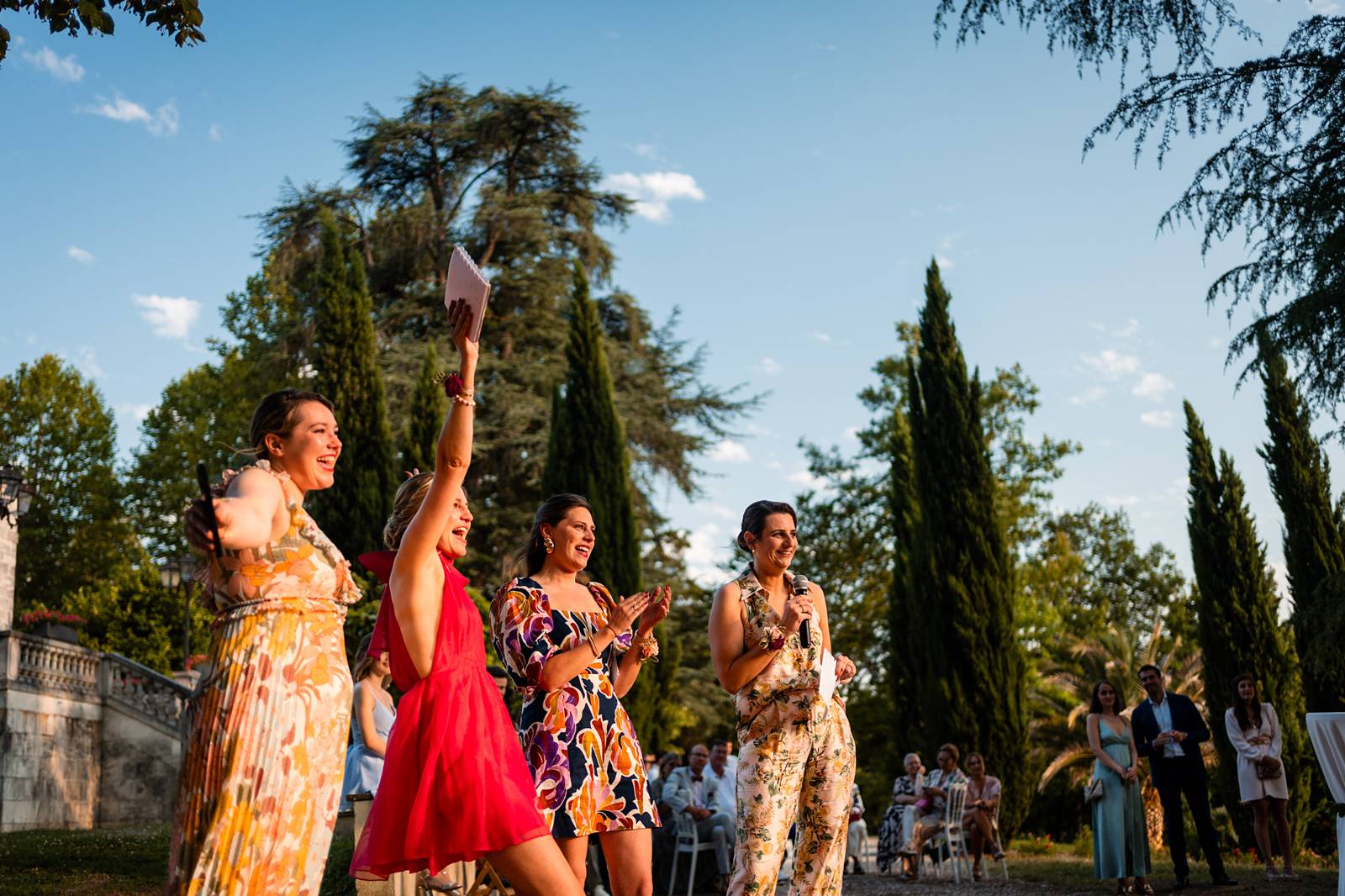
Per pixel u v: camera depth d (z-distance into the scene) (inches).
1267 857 425.1
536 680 163.5
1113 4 409.4
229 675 107.9
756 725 178.7
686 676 1207.6
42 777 855.1
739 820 177.2
